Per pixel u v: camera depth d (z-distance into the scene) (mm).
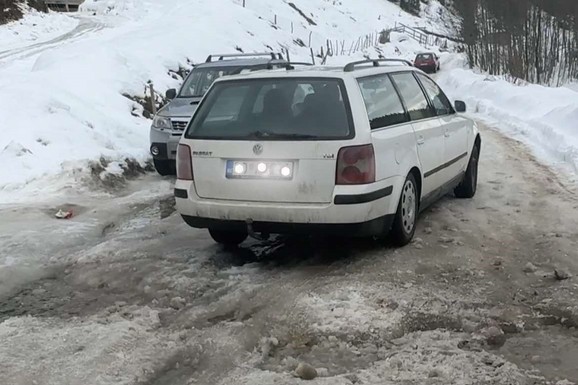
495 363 3723
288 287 4984
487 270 5312
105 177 9844
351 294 4734
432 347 3934
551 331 4203
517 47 34000
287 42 42656
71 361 3869
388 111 5867
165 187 9516
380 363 3756
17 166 9672
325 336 4133
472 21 42969
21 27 35969
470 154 7969
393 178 5527
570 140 11711
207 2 40594
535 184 8781
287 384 3529
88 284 5379
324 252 5883
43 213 7871
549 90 19750
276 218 5281
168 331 4320
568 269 5285
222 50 27797
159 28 28656
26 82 13922
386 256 5672
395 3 86500
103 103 14867
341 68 5902
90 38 31984
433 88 7422
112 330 4289
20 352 3998
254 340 4145
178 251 6152
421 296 4719
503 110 19266
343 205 5117
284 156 5227
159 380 3684
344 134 5207
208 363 3861
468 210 7379
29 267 5824
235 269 5543
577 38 32938
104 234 7070
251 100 5637
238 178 5375
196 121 5738
